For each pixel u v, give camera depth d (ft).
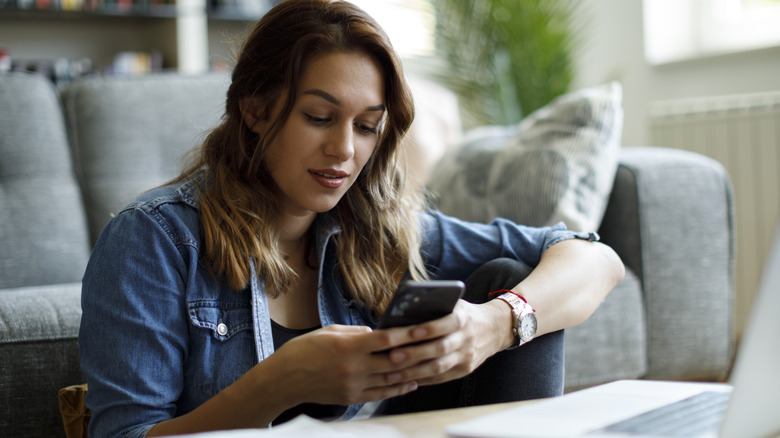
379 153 3.47
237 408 2.46
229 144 3.27
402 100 3.20
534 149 6.12
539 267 3.42
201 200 3.17
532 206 5.85
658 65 10.23
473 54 10.78
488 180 6.26
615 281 3.62
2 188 6.05
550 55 10.21
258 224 3.20
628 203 5.96
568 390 5.51
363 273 3.62
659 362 5.90
